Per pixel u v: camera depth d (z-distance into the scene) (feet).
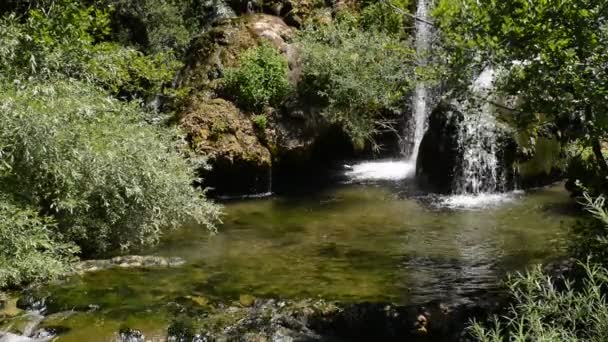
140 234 24.95
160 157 25.75
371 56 38.22
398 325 17.80
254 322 18.01
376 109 39.45
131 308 18.83
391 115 41.75
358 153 42.16
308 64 38.06
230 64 38.50
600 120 14.16
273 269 22.44
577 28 14.20
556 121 17.04
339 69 37.63
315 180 37.99
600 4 14.02
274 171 36.65
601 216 11.90
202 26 46.47
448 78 16.94
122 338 17.10
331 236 26.55
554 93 15.07
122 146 24.14
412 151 42.22
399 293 19.70
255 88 36.55
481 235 25.99
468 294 19.31
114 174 23.59
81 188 23.27
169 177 25.41
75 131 22.85
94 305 19.02
